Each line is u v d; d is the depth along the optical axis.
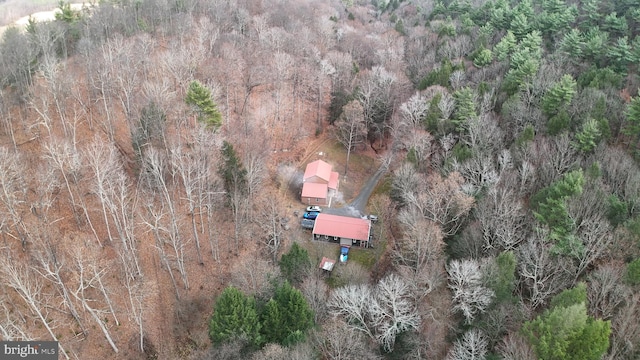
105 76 84.44
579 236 59.38
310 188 89.44
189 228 77.31
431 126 85.75
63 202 72.50
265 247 74.56
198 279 71.81
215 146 76.38
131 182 78.00
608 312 50.81
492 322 53.91
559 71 93.81
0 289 60.19
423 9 163.00
